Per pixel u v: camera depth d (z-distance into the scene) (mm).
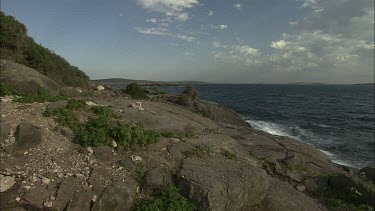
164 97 26453
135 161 9188
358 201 11109
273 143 15422
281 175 11969
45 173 8070
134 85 25344
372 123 39219
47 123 10078
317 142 26109
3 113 10195
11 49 19359
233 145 11984
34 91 14281
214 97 85000
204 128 14594
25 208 7098
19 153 8609
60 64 22906
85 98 14328
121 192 7930
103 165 8789
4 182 7426
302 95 106312
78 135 9672
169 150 10047
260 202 9398
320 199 11039
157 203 7996
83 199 7520
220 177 8773
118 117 11906
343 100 82938
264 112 48344
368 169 14383
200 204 8148
